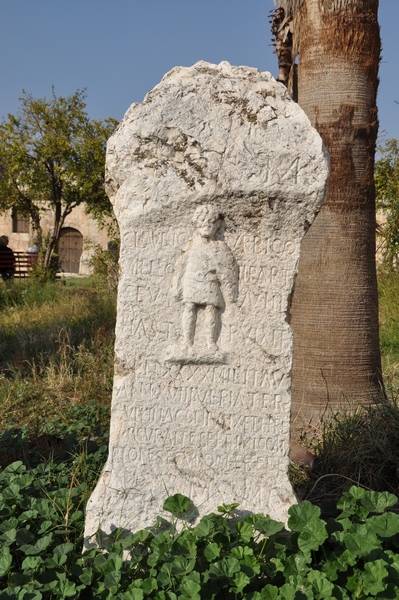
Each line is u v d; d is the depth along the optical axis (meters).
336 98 5.66
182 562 3.14
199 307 3.63
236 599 3.02
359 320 5.80
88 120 17.97
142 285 3.60
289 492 3.66
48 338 8.92
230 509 3.47
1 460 4.95
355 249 5.80
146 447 3.64
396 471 4.57
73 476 4.07
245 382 3.64
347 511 3.54
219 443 3.65
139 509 3.62
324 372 5.77
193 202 3.54
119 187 3.64
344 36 5.61
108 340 8.70
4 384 7.16
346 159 5.72
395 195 13.25
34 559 3.21
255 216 3.57
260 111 3.58
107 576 3.09
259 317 3.63
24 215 19.53
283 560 3.22
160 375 3.62
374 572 2.99
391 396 5.99
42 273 16.78
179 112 3.56
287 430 3.66
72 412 6.18
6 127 17.67
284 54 7.30
